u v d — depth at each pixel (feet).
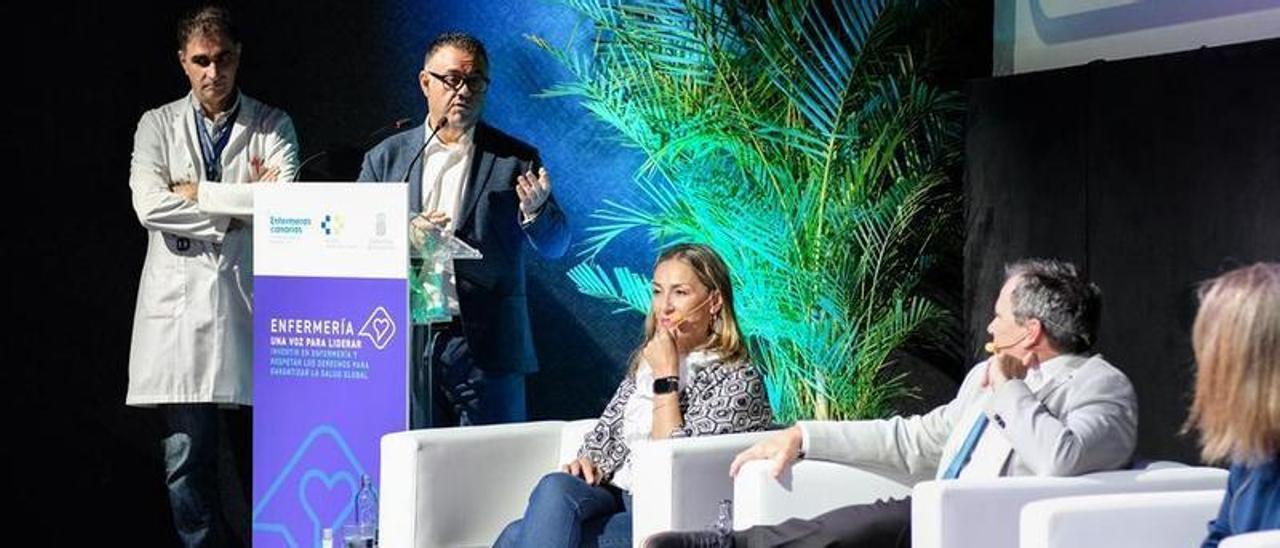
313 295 24.32
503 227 28.48
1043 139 29.96
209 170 28.45
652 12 32.42
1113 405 18.53
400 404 23.84
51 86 30.14
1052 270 19.04
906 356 34.14
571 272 32.83
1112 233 28.50
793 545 18.83
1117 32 30.63
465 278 28.27
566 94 32.53
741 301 31.91
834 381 32.35
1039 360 19.04
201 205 27.68
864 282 32.94
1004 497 17.72
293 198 24.34
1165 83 27.43
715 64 32.01
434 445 22.58
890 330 32.55
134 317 30.42
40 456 30.58
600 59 32.48
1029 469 18.83
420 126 28.73
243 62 30.89
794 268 31.86
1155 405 27.71
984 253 31.37
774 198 31.94
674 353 21.95
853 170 32.27
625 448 22.53
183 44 28.30
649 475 20.52
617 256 33.19
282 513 24.76
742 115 31.89
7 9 29.89
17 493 30.50
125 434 30.99
